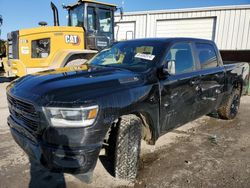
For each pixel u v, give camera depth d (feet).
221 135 15.42
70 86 8.29
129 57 12.20
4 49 36.83
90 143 7.72
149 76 10.38
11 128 9.62
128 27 53.83
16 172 10.30
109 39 30.50
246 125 17.69
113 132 9.02
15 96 8.76
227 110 18.13
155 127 10.54
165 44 11.98
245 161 11.80
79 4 28.45
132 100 8.98
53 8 28.04
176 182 9.82
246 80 20.97
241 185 9.70
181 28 48.98
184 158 11.95
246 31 43.09
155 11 50.39
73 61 24.98
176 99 11.64
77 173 7.79
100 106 7.87
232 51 45.19
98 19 28.94
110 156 9.29
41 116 7.69
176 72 11.93
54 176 10.07
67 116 7.46
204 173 10.57
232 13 43.78
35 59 26.05
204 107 14.52
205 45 15.06
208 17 46.14
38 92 8.19
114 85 8.89
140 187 9.42
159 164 11.27
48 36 25.98
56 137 7.59
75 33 27.50
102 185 9.46
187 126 17.13
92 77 9.40
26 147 8.51
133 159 9.77
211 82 14.67
